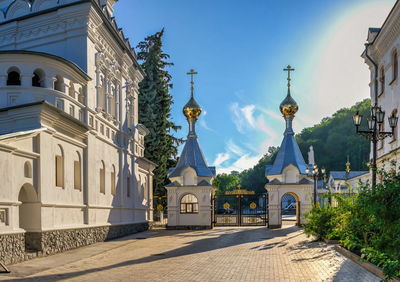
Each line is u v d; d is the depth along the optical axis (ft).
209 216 115.96
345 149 312.71
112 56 88.99
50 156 58.54
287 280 37.86
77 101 69.62
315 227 72.43
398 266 30.35
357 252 49.42
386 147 81.56
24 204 55.36
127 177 98.27
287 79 129.39
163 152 157.69
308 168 114.01
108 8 97.50
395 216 37.70
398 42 73.26
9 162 48.91
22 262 49.80
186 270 44.06
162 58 164.66
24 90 62.34
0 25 81.20
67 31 75.15
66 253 59.57
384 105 83.66
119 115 93.97
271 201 115.03
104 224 79.82
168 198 117.91
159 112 157.38
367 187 46.19
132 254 59.11
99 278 40.04
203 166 122.31
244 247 66.33
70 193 65.67
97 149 77.92
